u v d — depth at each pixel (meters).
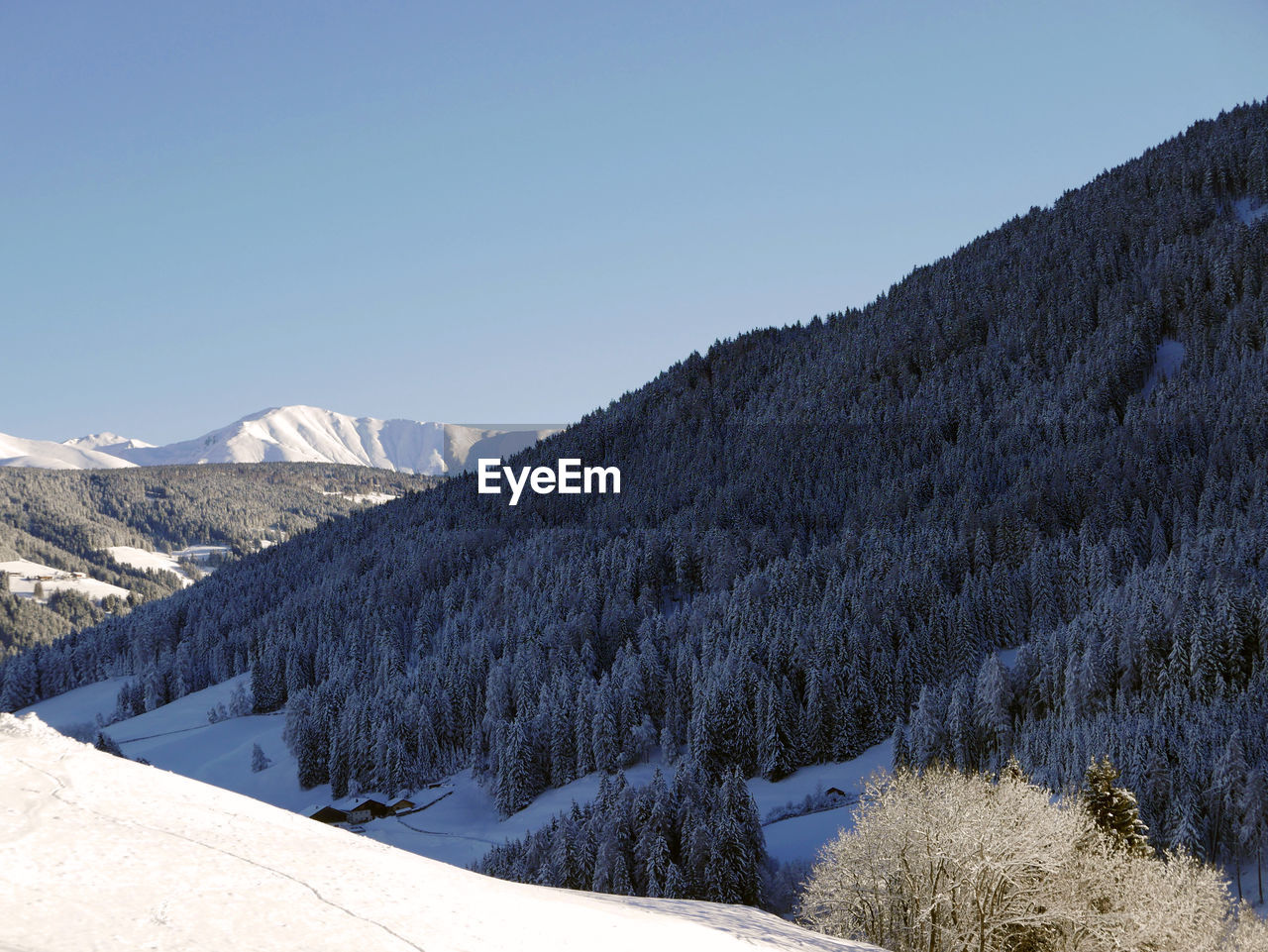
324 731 133.12
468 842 102.19
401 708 131.38
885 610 120.31
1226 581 99.06
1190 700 86.38
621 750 115.19
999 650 120.19
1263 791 64.81
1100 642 95.38
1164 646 94.19
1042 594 120.94
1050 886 24.11
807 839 81.25
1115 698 92.06
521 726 114.00
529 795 111.38
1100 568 118.94
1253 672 88.69
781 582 136.00
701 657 122.25
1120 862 26.77
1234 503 135.12
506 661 134.38
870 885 24.17
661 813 70.88
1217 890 26.97
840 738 104.62
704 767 105.81
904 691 108.94
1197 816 66.75
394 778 121.75
